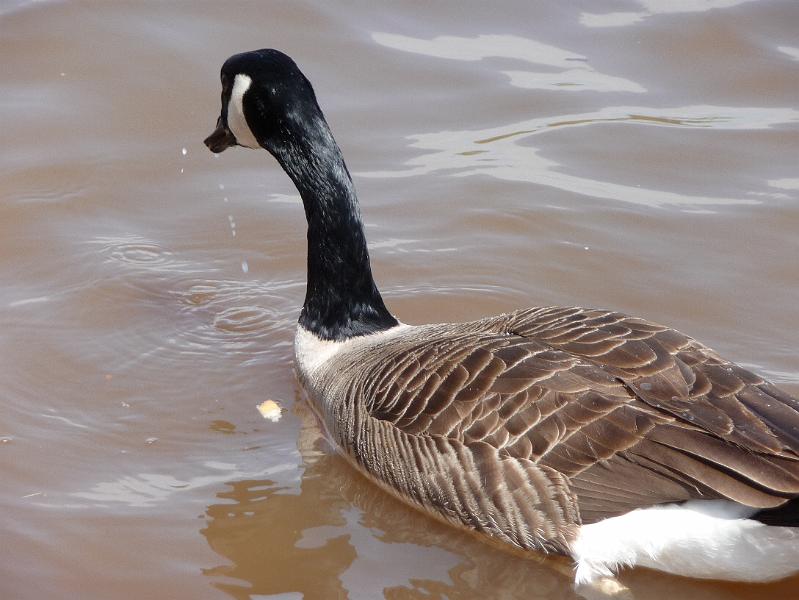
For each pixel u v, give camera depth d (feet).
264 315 43.24
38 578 31.24
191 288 44.29
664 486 29.09
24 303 42.68
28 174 49.29
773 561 29.48
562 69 56.34
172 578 31.58
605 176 50.19
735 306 42.93
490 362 32.12
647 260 45.55
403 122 53.11
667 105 54.13
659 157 51.19
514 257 45.96
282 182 50.42
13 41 56.29
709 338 41.27
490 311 43.21
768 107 54.03
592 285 44.42
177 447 36.70
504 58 57.06
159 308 43.09
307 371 38.65
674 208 48.24
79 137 51.47
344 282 38.32
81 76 54.65
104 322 42.11
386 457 33.50
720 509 29.27
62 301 42.96
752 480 28.12
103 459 35.96
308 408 38.75
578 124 53.06
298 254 46.55
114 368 40.01
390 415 33.24
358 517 34.12
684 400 29.60
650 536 29.68
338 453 36.63
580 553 30.50
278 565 32.30
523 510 30.63
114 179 49.57
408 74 55.72
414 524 33.81
